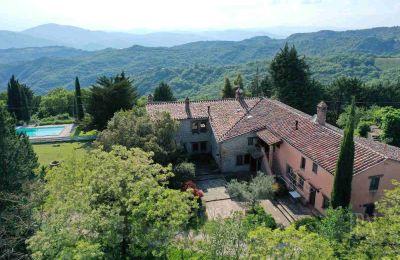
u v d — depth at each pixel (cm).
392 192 1800
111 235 1599
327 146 2803
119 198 1766
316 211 2833
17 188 2322
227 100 4328
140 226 1727
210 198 3141
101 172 1795
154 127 3294
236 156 3703
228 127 3809
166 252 1989
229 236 1705
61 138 5559
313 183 2830
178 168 3167
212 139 4047
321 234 1886
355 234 1669
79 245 1373
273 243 1402
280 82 6397
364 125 5072
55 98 8244
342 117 5625
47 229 1529
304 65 6388
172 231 1697
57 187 1867
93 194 1631
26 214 2058
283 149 3281
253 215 2483
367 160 2464
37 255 1384
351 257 1517
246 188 2859
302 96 6253
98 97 5016
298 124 3316
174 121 3412
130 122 3256
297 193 3025
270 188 2795
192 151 4138
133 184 1733
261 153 3606
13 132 2892
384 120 4606
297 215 2786
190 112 4041
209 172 3741
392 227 1498
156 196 1755
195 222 2584
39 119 7650
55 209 1608
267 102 4100
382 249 1481
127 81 5253
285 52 6375
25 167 2581
